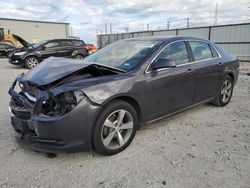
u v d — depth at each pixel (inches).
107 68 134.2
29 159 124.9
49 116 112.8
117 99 128.6
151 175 111.0
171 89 154.3
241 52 710.5
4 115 189.9
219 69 195.0
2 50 898.7
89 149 122.0
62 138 113.0
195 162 121.5
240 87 302.2
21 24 1531.7
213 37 765.9
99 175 111.6
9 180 107.6
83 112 114.0
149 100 142.5
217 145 139.4
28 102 123.2
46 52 523.8
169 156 127.4
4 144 140.1
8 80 360.8
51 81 119.0
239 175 110.4
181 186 103.1
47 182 106.4
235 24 709.9
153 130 160.1
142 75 137.7
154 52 148.1
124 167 117.8
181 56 164.7
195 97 177.2
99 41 1321.4
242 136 151.5
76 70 124.3
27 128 121.6
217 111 199.8
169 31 882.8
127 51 160.6
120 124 130.8
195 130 160.9
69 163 121.5
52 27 1652.3
